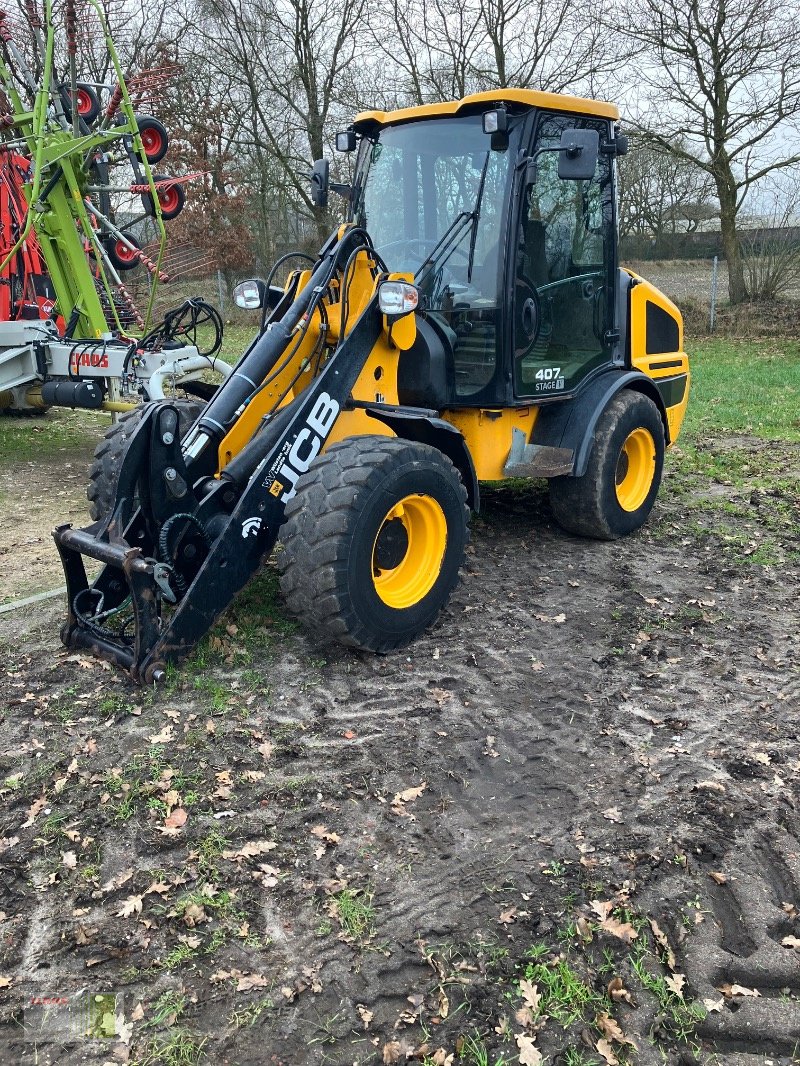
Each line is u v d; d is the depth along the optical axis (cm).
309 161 2116
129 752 330
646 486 574
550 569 511
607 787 314
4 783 314
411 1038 219
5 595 476
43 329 750
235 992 231
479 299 454
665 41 1775
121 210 1312
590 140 414
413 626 402
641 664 402
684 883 269
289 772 320
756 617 450
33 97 785
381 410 413
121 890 265
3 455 789
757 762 327
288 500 385
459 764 327
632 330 563
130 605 396
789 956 245
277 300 489
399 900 261
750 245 2006
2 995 231
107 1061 214
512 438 498
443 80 1939
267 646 409
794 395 1098
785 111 1797
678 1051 220
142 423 358
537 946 244
